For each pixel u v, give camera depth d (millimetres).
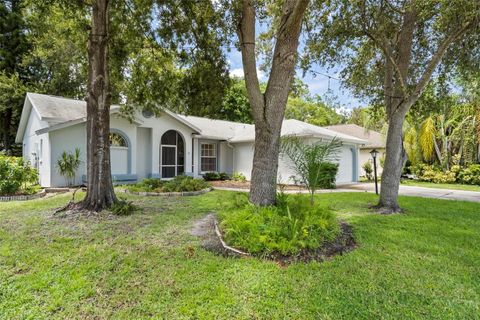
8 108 19188
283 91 5711
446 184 16062
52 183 10945
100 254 3881
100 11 6457
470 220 6289
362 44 8203
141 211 6750
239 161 17344
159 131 14117
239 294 2893
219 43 7891
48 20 8555
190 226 5434
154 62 8961
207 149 17172
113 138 12727
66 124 10875
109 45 8055
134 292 2920
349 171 16953
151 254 3918
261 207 5391
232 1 6582
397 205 7531
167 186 10453
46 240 4430
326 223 4715
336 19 7184
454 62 7406
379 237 4918
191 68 8664
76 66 18906
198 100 8953
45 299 2781
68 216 5930
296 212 5195
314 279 3229
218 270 3430
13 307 2646
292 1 5492
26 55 19844
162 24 7836
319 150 6172
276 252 3953
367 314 2568
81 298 2807
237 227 4477
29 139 14984
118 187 11102
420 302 2777
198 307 2660
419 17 6836
